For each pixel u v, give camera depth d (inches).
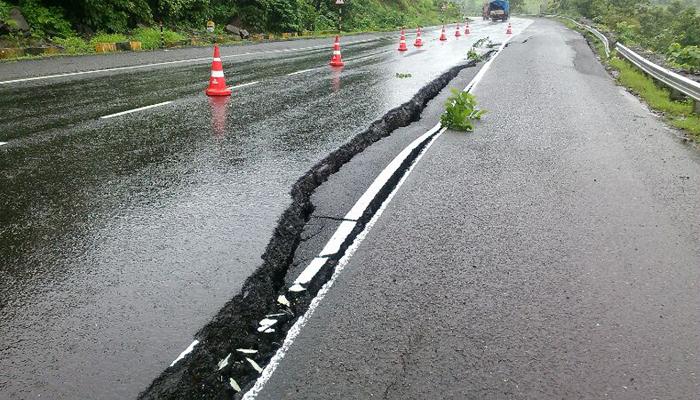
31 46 532.7
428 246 152.9
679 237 163.9
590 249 153.9
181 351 101.0
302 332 111.0
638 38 1489.9
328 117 306.8
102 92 352.8
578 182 215.8
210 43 773.9
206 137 254.1
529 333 112.2
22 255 135.0
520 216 178.1
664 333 113.9
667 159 254.5
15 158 208.8
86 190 180.9
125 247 141.4
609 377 99.7
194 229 153.9
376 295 125.6
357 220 170.4
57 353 99.0
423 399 92.3
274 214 166.4
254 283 127.2
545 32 1449.3
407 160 239.6
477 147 265.6
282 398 92.2
